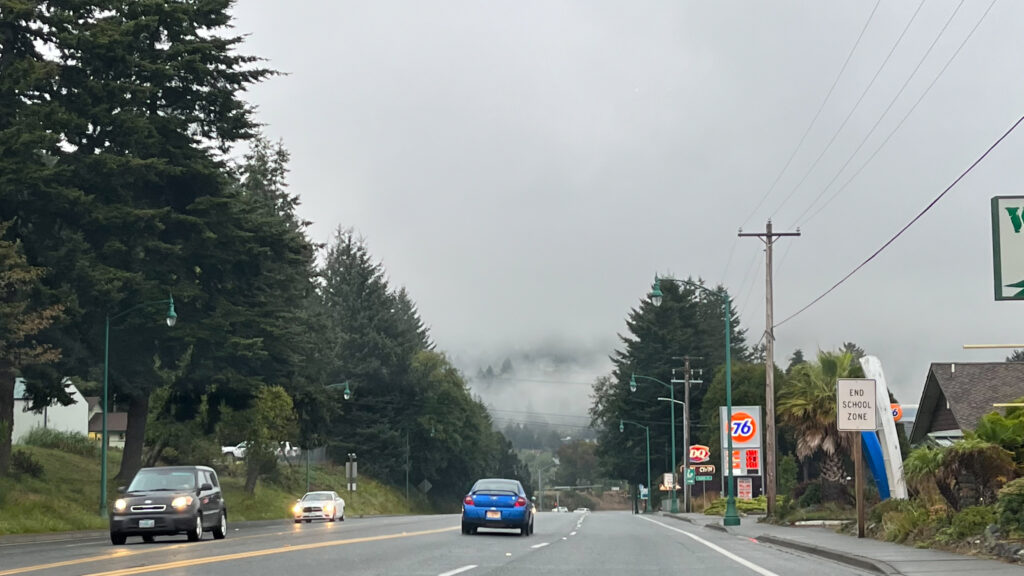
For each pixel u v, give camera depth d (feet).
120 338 160.66
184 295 160.25
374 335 359.87
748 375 346.33
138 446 173.58
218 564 62.23
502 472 597.11
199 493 94.27
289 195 306.35
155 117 163.84
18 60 144.05
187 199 172.96
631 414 399.85
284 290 186.09
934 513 87.15
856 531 102.63
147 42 167.73
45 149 149.07
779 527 134.00
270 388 203.51
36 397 161.27
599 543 91.66
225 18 172.76
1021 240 71.41
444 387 385.09
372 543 87.25
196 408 185.06
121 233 157.28
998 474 85.15
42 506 138.92
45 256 150.20
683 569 62.64
